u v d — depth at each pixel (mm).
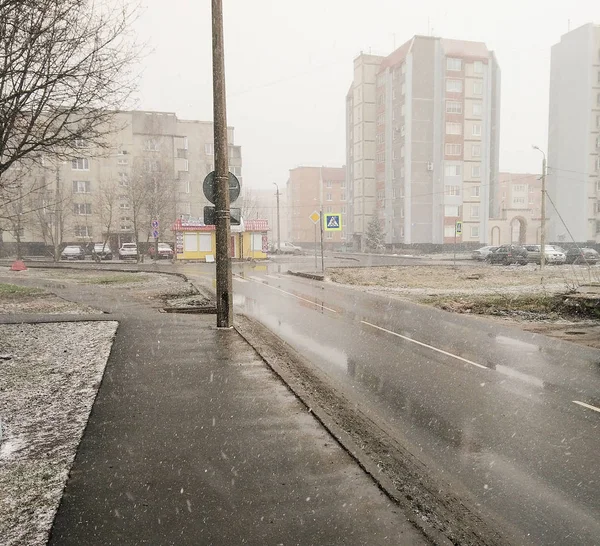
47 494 3627
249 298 16938
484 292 18641
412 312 13805
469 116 65062
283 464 4137
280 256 55031
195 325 10828
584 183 60562
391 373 7488
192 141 70938
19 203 41344
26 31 7211
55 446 4469
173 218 58969
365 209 77125
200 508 3455
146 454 4309
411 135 64750
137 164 60188
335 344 9562
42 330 10211
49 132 9000
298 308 14523
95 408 5484
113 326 10688
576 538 3303
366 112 76188
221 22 9891
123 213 60219
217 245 10352
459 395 6438
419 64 64375
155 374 6879
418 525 3275
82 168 60312
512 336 10453
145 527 3227
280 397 5914
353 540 3102
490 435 5098
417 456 4562
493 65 69125
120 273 29609
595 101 60062
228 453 4340
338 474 3979
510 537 3293
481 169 65750
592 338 10453
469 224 65562
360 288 20500
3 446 4465
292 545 3045
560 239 62125
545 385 6910
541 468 4359
